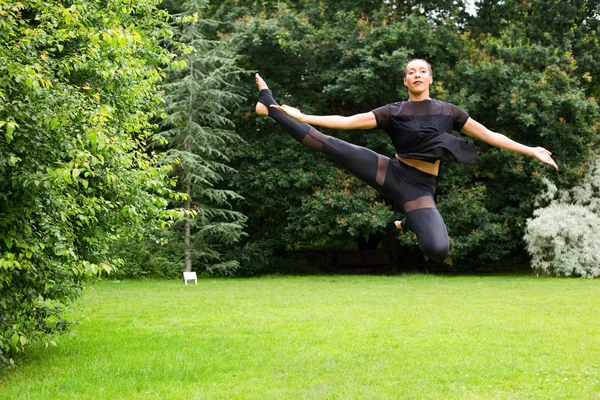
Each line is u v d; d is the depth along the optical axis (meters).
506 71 17.97
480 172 19.80
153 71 8.45
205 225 19.03
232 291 14.78
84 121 5.72
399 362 7.03
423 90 4.03
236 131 21.14
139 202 7.61
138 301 12.65
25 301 6.37
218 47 18.89
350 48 18.94
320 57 20.17
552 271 18.80
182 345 8.00
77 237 7.33
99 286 16.05
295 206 20.73
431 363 6.96
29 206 5.77
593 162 18.80
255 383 6.27
